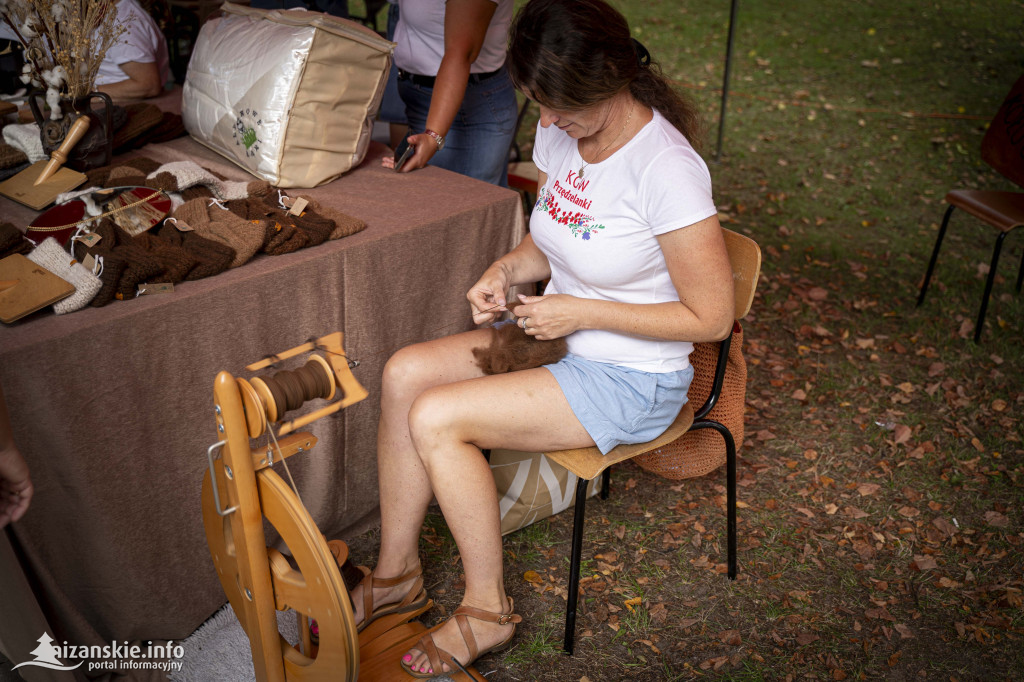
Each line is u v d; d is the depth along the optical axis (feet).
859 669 6.50
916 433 9.48
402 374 5.86
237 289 5.46
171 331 5.22
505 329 6.10
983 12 31.42
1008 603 7.15
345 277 6.17
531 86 4.93
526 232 7.68
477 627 5.85
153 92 9.03
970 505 8.39
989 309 12.19
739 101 22.11
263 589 4.65
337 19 7.09
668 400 5.85
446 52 7.66
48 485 4.99
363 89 7.25
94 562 5.44
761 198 16.05
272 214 6.25
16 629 4.96
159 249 5.46
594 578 7.27
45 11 6.22
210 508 4.70
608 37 4.75
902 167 17.92
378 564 6.31
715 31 29.09
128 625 5.84
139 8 9.00
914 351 11.12
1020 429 9.58
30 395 4.66
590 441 5.76
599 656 6.51
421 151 7.72
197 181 6.41
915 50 27.09
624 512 8.09
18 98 8.25
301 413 6.39
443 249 6.89
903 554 7.73
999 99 22.68
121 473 5.32
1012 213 10.93
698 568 7.45
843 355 10.98
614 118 5.31
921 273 13.20
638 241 5.38
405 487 5.96
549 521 7.91
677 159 5.17
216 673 6.01
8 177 6.79
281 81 6.77
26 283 4.86
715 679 6.36
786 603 7.13
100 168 6.83
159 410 5.38
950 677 6.46
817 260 13.58
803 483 8.64
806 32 29.07
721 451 7.52
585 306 5.39
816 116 21.03
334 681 4.71
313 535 4.20
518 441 5.65
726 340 6.43
